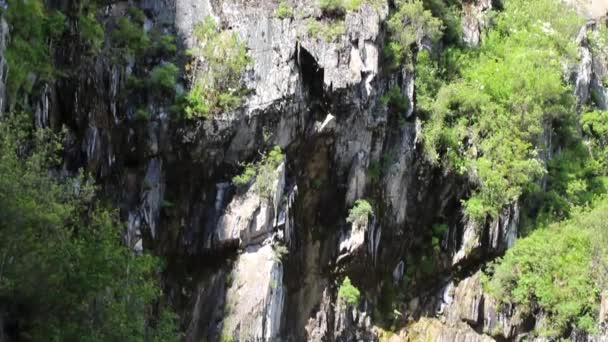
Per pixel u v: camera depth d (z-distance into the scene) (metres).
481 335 46.12
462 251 46.59
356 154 43.59
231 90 41.44
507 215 46.84
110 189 39.94
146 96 40.78
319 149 42.88
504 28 54.12
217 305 40.66
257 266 40.69
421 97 46.41
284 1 43.25
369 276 45.25
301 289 43.16
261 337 40.00
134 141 40.56
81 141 38.75
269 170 41.38
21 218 28.80
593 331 45.38
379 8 44.19
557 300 45.88
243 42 42.16
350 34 43.12
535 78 49.22
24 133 31.62
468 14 53.00
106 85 39.84
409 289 46.56
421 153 45.44
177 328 38.75
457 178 46.41
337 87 42.22
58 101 38.00
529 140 48.69
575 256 46.88
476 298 46.34
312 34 42.62
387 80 44.62
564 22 55.03
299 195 43.03
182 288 41.12
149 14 42.62
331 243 43.75
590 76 55.25
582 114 53.88
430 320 46.34
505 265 46.41
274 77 41.91
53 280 29.91
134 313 33.22
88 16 39.41
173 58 41.84
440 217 46.94
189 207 41.38
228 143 41.34
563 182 50.66
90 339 30.14
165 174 41.16
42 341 30.06
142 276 36.66
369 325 44.88
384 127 43.94
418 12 46.69
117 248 33.50
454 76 49.47
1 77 33.28
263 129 41.56
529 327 46.16
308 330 43.03
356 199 43.94
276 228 41.34
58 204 30.28
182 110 40.81
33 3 36.19
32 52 36.19
